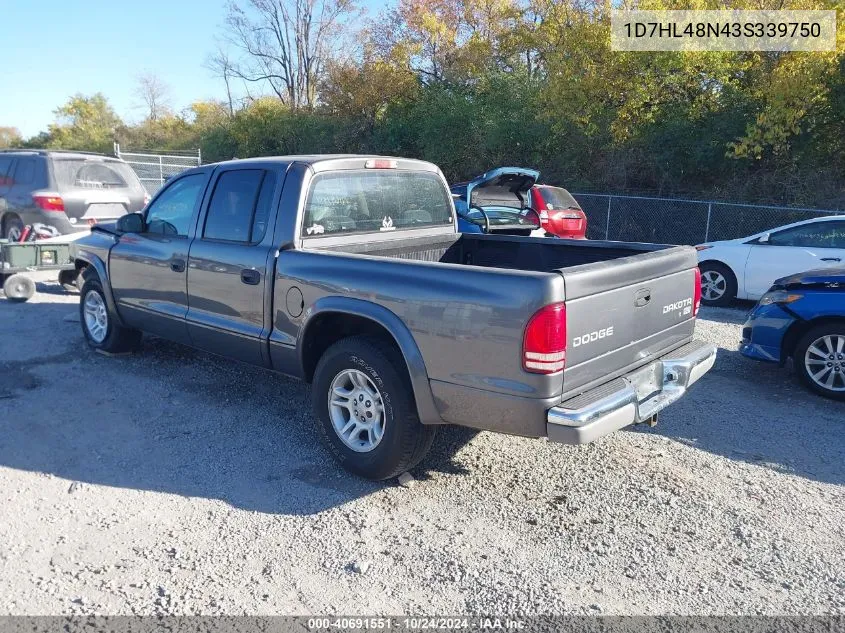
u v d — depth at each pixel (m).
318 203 4.80
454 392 3.76
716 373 6.76
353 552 3.54
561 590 3.26
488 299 3.59
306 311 4.45
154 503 4.00
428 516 3.92
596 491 4.24
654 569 3.44
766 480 4.42
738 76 17.14
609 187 18.81
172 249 5.53
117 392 5.76
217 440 4.88
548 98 19.55
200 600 3.13
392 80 26.92
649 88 18.00
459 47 27.31
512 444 4.91
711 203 15.01
